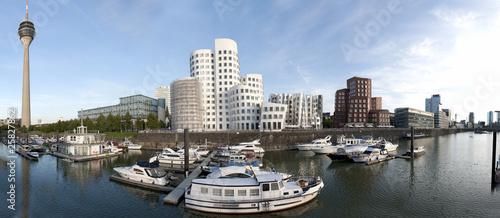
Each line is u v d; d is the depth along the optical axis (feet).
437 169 156.35
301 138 283.79
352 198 102.89
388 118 513.45
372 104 626.64
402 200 100.68
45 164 180.96
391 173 145.79
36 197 107.14
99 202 100.17
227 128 381.60
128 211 91.15
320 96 454.81
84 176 142.41
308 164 175.52
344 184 123.03
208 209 87.20
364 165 169.78
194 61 400.06
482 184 122.31
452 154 221.66
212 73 397.39
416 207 93.56
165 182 117.29
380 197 104.17
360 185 121.08
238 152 195.21
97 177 139.44
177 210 90.79
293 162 184.03
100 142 217.56
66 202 100.78
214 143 272.31
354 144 228.22
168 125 522.47
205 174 139.95
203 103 388.57
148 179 118.62
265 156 214.90
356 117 489.26
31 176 143.64
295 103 433.89
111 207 94.99
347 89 544.62
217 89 388.78
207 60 396.37
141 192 110.63
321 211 89.71
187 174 133.39
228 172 101.86
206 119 387.14
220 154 194.39
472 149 262.88
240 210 85.71
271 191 88.58
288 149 263.29
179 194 101.19
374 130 370.53
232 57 396.16
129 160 198.29
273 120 325.42
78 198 104.99
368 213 88.28
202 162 172.55
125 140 301.84
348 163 177.58
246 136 270.26
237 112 356.79
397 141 374.43
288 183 99.09
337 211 89.76
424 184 122.52
